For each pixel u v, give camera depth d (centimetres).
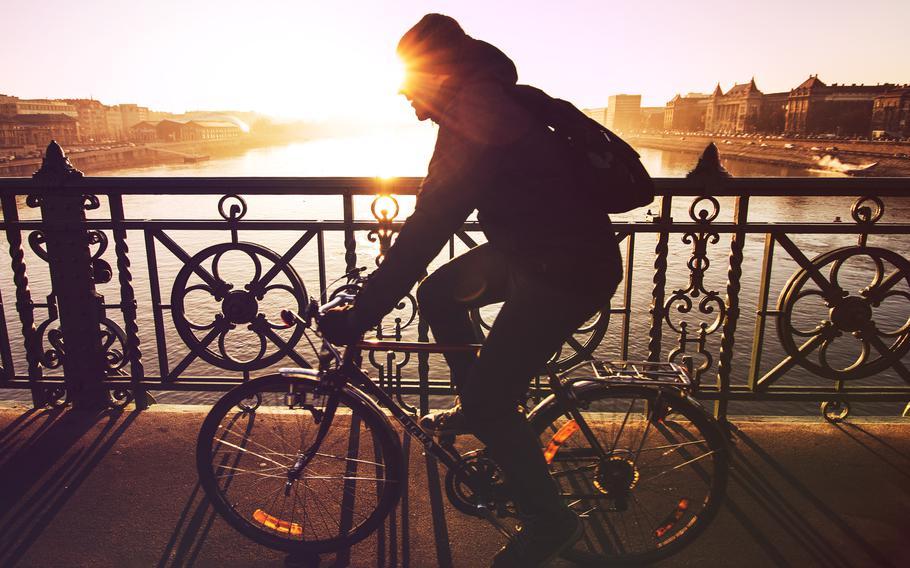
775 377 282
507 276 170
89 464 249
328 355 185
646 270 3003
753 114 17038
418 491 232
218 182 265
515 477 170
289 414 275
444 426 182
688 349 2008
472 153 132
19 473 243
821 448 259
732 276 270
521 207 138
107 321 288
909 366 1855
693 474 213
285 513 215
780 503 224
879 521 215
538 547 178
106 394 296
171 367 2084
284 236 3938
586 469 192
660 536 198
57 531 210
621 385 179
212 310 2561
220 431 221
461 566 196
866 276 2630
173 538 207
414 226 137
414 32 140
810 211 4262
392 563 198
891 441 264
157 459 252
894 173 8725
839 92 14338
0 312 289
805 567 194
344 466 236
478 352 173
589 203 141
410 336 1691
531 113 137
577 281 142
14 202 279
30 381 296
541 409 184
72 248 279
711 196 262
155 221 274
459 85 138
